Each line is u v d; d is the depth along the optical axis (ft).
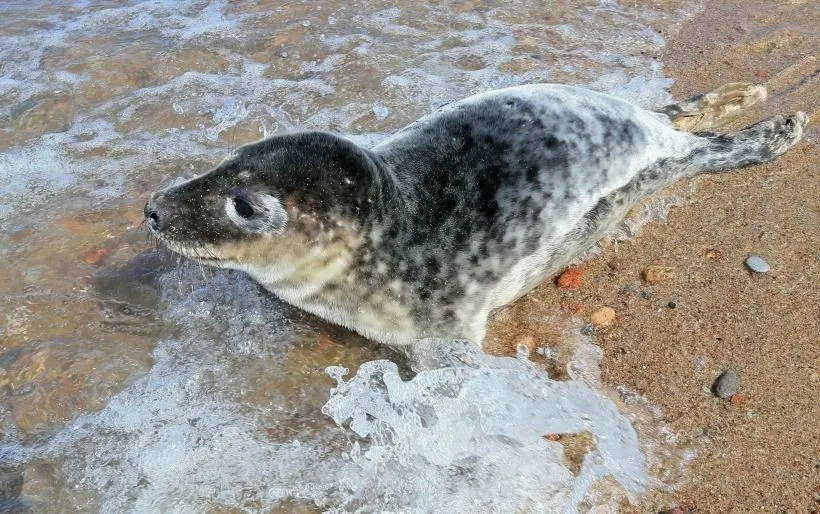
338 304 3.56
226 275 4.00
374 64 5.80
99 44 6.11
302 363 3.58
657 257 4.13
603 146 3.80
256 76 5.73
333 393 3.43
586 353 3.65
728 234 4.23
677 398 3.42
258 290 3.93
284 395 3.43
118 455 3.14
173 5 6.84
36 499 2.97
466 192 3.50
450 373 3.45
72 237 4.23
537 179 3.60
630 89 5.43
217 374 3.51
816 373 3.46
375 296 3.47
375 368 3.51
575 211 3.69
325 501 3.02
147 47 6.04
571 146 3.70
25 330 3.69
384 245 3.39
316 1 6.83
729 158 4.31
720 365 3.54
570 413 3.36
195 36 6.23
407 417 3.30
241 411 3.35
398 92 5.48
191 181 3.37
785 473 3.10
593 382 3.51
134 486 3.03
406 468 3.13
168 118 5.25
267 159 3.27
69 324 3.73
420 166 3.53
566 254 3.82
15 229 4.29
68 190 4.61
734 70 5.60
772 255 4.06
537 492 3.06
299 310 3.84
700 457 3.19
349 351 3.66
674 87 5.46
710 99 4.68
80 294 3.89
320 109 5.33
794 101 5.19
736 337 3.66
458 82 5.58
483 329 3.62
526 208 3.57
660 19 6.43
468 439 3.22
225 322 3.76
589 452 3.20
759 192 4.48
